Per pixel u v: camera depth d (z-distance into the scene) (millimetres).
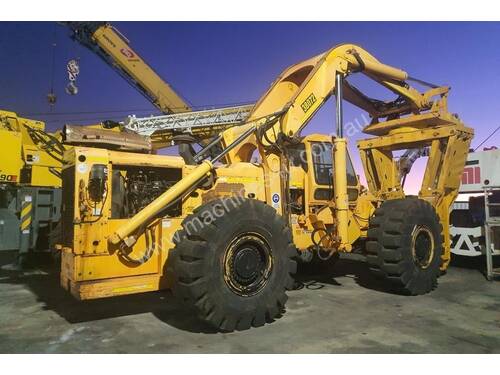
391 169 7094
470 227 7051
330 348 3160
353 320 3912
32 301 4695
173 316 4066
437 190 6004
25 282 5840
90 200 3621
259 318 3703
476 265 7379
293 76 5926
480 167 7242
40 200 7051
